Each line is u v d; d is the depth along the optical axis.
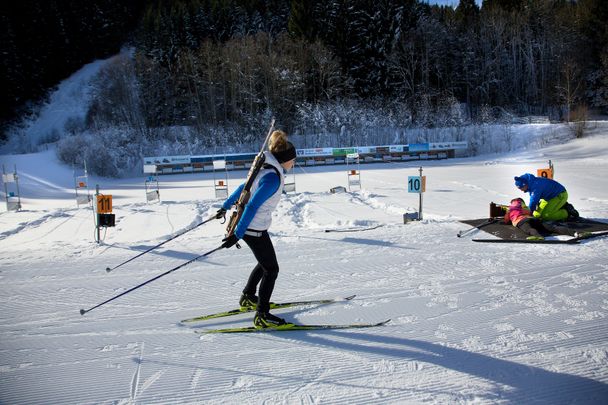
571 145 32.50
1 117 47.50
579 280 4.41
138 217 11.51
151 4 61.88
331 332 3.53
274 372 2.97
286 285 4.58
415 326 3.57
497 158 31.20
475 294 4.17
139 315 3.96
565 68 44.62
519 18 51.59
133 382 2.89
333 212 10.95
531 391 2.67
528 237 5.89
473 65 49.34
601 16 49.19
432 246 5.79
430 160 32.56
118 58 44.41
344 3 47.81
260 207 3.39
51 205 17.31
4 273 5.22
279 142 3.37
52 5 54.81
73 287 4.72
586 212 7.79
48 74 53.78
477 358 3.05
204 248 6.20
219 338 3.49
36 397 2.76
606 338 3.27
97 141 33.06
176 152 35.69
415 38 48.25
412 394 2.67
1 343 3.48
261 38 45.56
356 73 48.16
